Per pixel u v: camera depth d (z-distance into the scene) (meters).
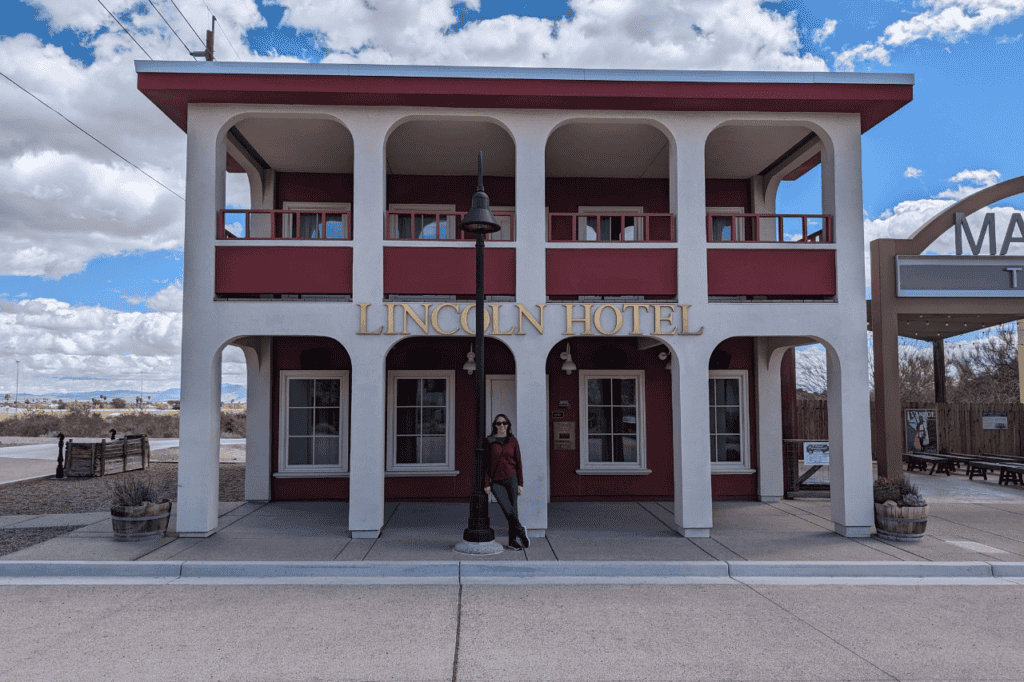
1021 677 5.04
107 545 8.77
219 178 9.80
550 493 12.63
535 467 9.55
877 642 5.76
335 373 12.64
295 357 12.66
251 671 5.08
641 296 10.28
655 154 11.94
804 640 5.80
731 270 10.00
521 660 5.33
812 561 8.12
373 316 9.62
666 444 12.83
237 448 23.55
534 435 9.59
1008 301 13.00
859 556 8.40
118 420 36.19
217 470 9.73
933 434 18.44
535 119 9.91
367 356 9.56
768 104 9.78
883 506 9.35
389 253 9.79
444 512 11.37
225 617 6.35
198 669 5.11
